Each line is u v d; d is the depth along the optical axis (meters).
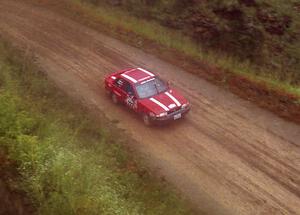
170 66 22.58
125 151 16.30
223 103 19.44
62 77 21.81
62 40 25.47
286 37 24.44
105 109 19.42
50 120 15.77
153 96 18.39
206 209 14.03
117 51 24.23
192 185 15.06
